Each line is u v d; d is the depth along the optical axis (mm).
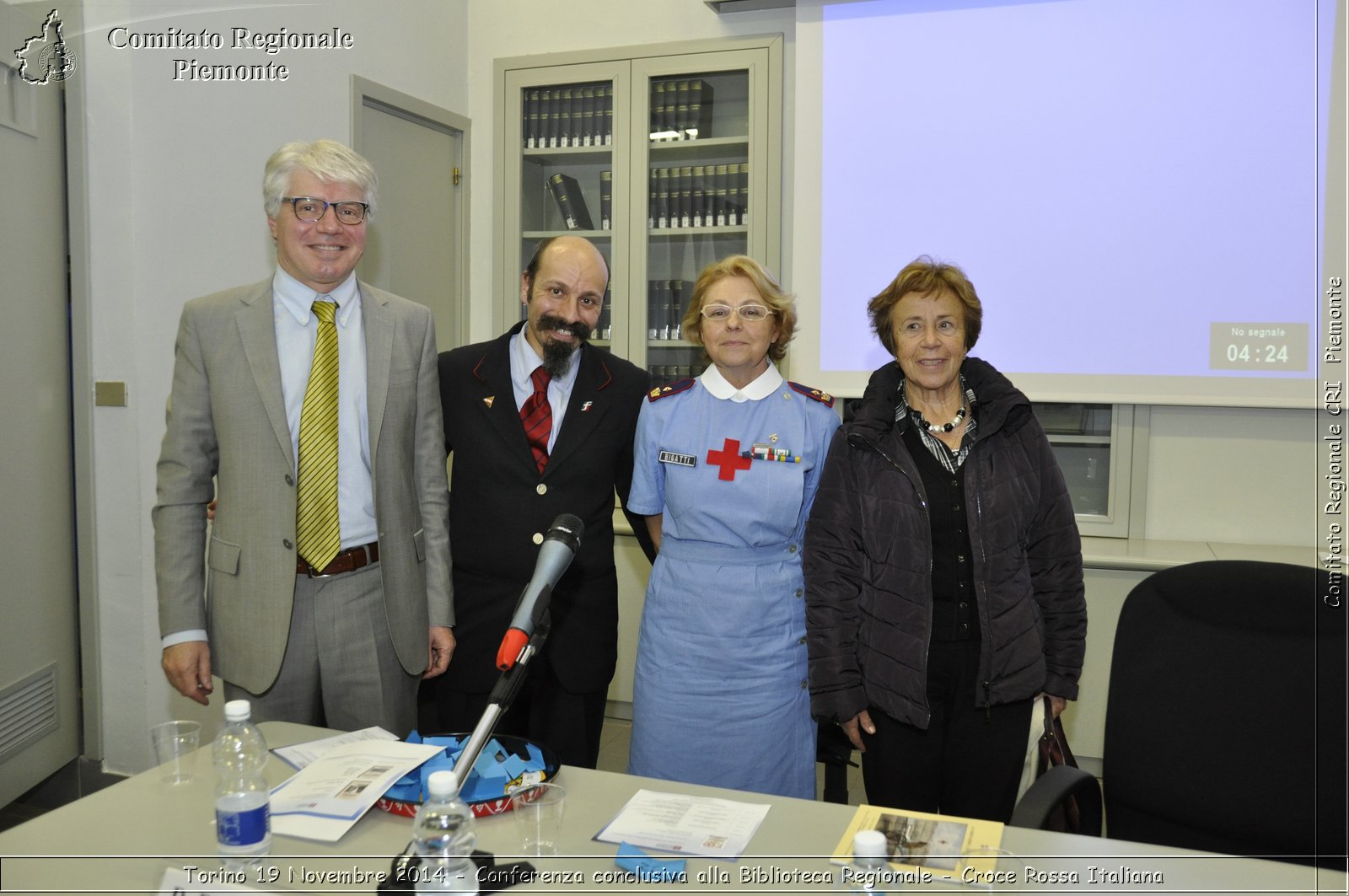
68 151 2705
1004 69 3303
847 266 3514
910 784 1785
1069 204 3260
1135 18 3156
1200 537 3295
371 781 1311
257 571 1764
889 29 3420
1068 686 1806
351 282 1889
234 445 1778
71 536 2816
